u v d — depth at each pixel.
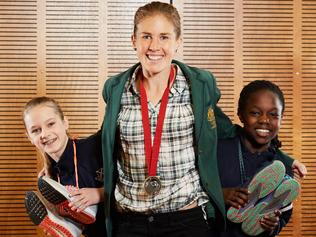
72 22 4.06
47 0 4.04
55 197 2.31
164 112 2.17
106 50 4.09
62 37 4.06
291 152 4.20
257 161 2.56
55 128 2.45
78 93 4.10
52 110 2.46
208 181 2.22
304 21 4.15
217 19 4.11
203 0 4.09
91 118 4.11
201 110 2.20
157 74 2.16
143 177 2.18
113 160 2.28
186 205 2.15
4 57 4.04
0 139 4.08
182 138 2.17
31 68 4.06
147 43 2.11
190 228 2.14
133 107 2.21
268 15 4.12
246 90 2.62
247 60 4.14
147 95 2.22
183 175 2.16
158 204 2.12
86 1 4.05
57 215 2.42
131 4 4.08
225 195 2.46
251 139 2.58
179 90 2.20
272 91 2.56
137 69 2.26
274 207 2.48
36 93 4.08
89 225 2.57
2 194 4.09
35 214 2.42
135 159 2.18
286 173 2.62
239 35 4.12
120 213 2.26
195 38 4.11
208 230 2.20
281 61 4.16
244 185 2.45
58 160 2.49
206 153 2.23
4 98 4.07
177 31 2.16
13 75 4.06
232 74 4.14
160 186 2.12
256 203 2.46
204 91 2.24
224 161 2.53
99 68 4.09
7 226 4.09
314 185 4.20
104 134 2.26
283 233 4.18
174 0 4.07
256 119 2.54
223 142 2.58
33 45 4.05
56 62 4.07
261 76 4.16
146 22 2.10
